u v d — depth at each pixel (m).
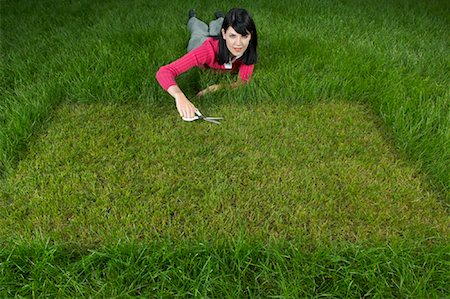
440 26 4.00
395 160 2.31
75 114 2.56
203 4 4.28
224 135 2.40
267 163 2.22
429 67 3.09
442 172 2.15
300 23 3.77
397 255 1.73
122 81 2.75
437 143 2.30
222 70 2.88
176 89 2.41
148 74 2.81
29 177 2.07
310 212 1.95
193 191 2.04
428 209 2.02
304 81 2.77
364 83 2.82
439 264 1.73
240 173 2.15
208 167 2.19
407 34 3.67
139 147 2.30
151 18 3.86
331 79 2.83
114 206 1.94
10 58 3.12
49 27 3.76
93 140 2.33
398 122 2.46
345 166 2.24
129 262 1.66
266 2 4.32
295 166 2.21
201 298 1.56
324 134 2.45
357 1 4.50
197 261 1.71
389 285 1.67
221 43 2.59
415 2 4.62
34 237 1.81
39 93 2.63
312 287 1.65
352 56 3.12
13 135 2.27
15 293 1.60
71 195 1.99
